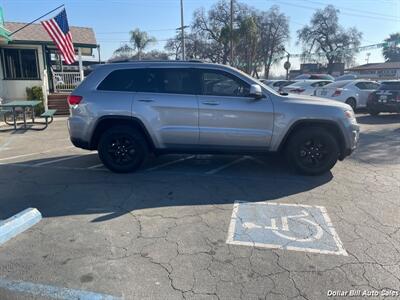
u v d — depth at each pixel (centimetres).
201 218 393
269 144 535
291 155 543
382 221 386
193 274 286
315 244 335
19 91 1538
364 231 362
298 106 523
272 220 389
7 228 354
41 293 263
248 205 432
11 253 319
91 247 329
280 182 522
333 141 533
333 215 402
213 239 345
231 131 529
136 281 277
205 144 540
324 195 468
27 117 1395
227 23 4419
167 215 402
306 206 429
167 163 631
